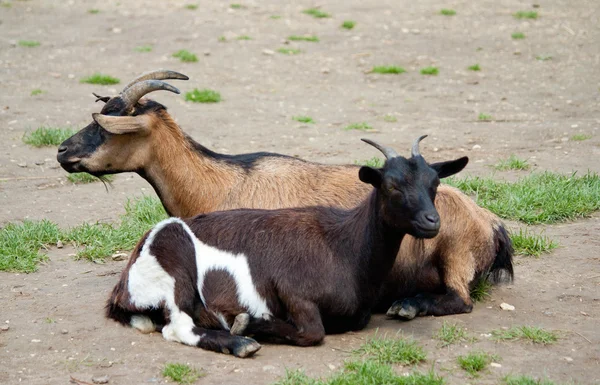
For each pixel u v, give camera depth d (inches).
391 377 307.0
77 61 998.4
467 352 339.6
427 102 855.1
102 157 407.2
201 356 332.8
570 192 540.7
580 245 478.9
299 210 369.4
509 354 338.3
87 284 419.2
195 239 355.9
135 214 516.4
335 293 349.7
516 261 457.4
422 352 332.8
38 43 1072.8
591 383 312.0
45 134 689.0
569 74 962.7
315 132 742.5
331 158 657.6
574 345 348.5
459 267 389.7
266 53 1035.9
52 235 481.1
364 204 357.7
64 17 1220.5
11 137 709.3
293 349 343.6
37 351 338.0
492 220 411.8
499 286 422.6
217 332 340.5
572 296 408.8
